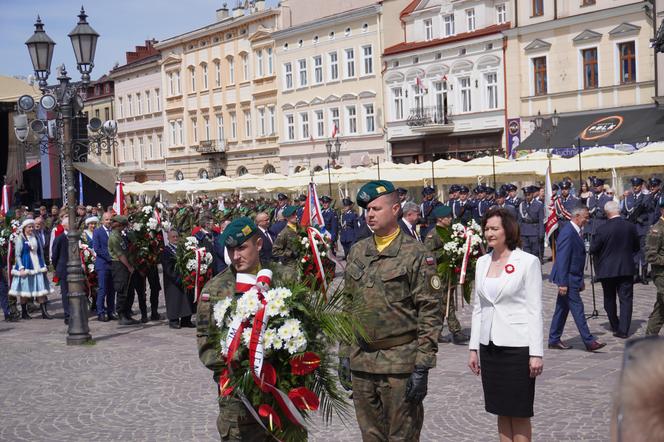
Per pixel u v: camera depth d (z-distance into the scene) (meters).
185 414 8.24
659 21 34.12
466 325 13.18
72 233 13.00
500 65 41.81
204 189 43.78
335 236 26.09
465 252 11.09
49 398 9.17
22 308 16.91
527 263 5.79
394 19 48.22
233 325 4.57
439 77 45.09
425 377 5.05
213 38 64.62
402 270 5.16
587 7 38.16
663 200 10.74
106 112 80.88
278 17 57.75
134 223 14.89
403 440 5.16
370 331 5.18
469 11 43.59
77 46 13.30
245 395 4.58
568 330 12.45
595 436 6.95
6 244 16.70
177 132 70.12
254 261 4.88
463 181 31.80
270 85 58.72
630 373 1.54
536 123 38.66
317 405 4.61
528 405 5.74
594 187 22.27
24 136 21.59
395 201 5.32
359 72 50.59
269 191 42.12
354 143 51.31
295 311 4.66
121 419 8.14
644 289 16.78
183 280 14.22
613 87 37.31
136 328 14.65
